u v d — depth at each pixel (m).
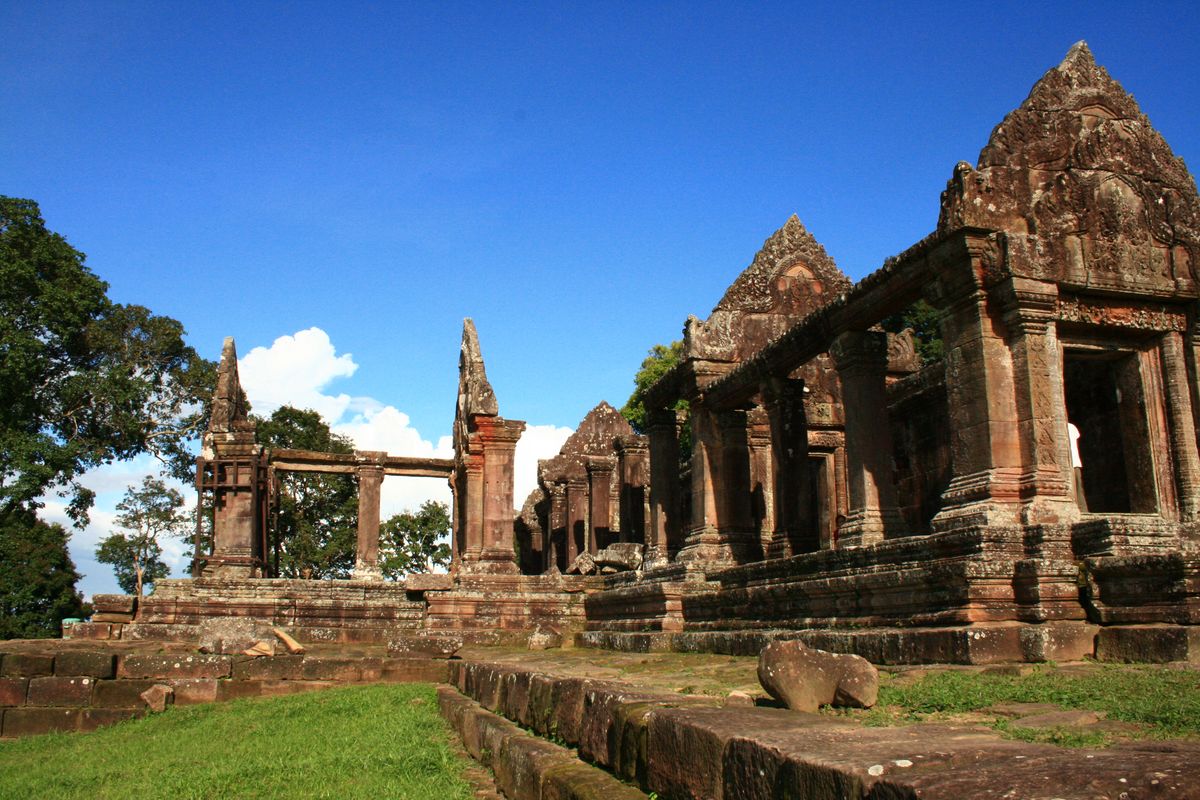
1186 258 12.86
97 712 15.98
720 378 19.41
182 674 16.84
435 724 12.48
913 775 3.60
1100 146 12.79
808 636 11.80
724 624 15.76
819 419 22.67
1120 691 6.71
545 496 37.12
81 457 42.78
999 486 11.49
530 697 9.15
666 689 8.62
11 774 11.90
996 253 12.02
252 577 27.64
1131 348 13.11
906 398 20.98
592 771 6.82
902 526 14.58
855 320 14.80
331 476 51.34
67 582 44.06
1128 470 13.25
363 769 9.67
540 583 25.55
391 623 25.47
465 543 27.59
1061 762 3.71
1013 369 11.93
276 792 8.99
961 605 10.20
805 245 21.27
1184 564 8.88
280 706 15.02
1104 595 9.80
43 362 40.25
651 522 21.86
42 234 41.59
